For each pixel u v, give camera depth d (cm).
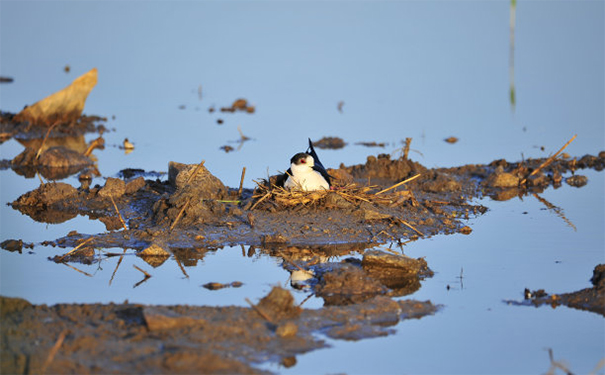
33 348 893
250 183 1761
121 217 1461
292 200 1498
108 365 854
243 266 1238
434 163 1977
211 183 1551
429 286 1160
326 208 1505
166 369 844
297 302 1087
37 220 1490
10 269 1203
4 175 1873
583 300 1096
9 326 959
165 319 948
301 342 944
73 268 1216
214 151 2097
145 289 1125
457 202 1652
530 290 1139
